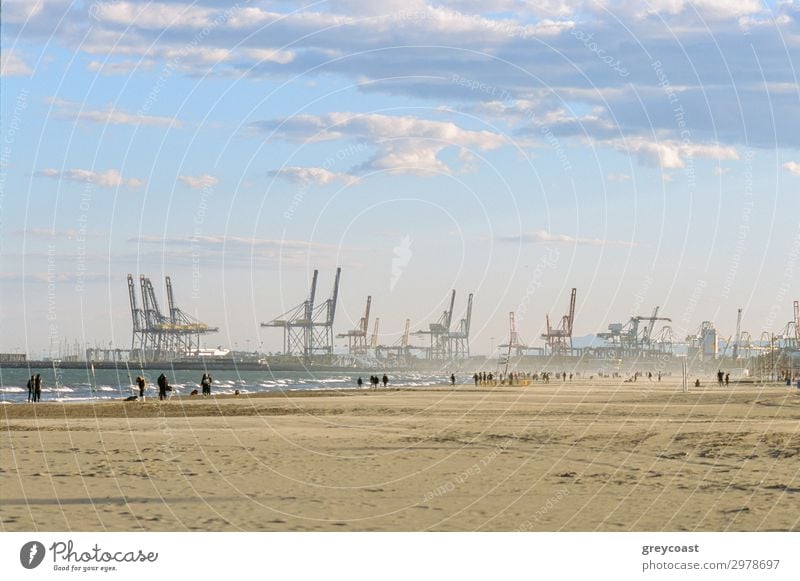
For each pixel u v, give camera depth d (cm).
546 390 8438
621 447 2306
